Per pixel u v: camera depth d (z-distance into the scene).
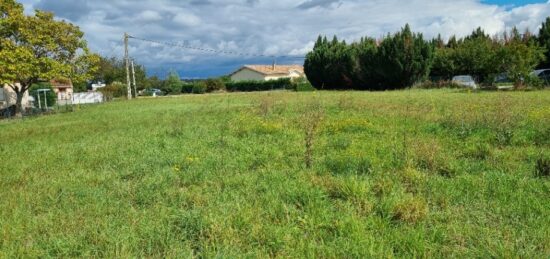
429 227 4.67
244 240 4.42
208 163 8.28
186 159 8.58
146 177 7.41
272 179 6.80
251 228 4.66
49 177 7.99
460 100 20.89
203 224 4.72
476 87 37.94
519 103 17.20
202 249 4.22
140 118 20.50
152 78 87.00
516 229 4.46
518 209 5.00
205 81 78.38
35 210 5.91
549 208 5.00
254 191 6.24
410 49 43.56
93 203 6.04
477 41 47.56
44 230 5.04
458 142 9.44
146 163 8.63
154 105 32.62
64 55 33.59
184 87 79.81
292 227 4.69
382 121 13.47
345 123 12.53
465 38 59.31
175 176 7.32
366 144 9.45
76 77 34.16
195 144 10.83
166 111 24.66
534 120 11.70
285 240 4.34
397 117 14.31
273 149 9.46
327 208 5.21
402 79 45.25
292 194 5.73
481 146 8.64
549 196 5.45
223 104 28.47
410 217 4.86
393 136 10.59
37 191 6.87
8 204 6.09
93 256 4.21
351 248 4.09
